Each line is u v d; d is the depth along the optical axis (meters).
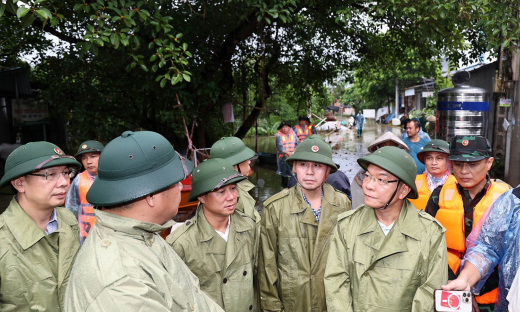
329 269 2.04
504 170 8.30
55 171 2.01
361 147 17.48
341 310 1.92
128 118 9.46
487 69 11.09
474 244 2.23
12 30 9.23
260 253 2.58
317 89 13.90
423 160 3.46
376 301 1.91
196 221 2.26
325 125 27.84
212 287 2.20
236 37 9.20
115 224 1.25
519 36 6.01
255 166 12.45
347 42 12.66
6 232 1.92
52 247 2.07
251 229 2.39
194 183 2.15
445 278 1.90
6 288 1.88
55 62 9.20
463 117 8.12
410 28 9.43
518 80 7.49
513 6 6.01
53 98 9.19
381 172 1.88
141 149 1.27
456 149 2.40
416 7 6.88
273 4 6.40
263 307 2.51
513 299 1.78
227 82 10.20
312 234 2.51
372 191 1.90
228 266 2.22
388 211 1.97
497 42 6.04
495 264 2.13
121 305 1.06
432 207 2.67
